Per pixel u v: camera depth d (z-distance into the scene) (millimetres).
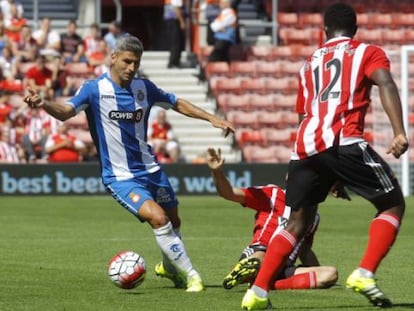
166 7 77375
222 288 26422
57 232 43375
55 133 67188
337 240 39844
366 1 86000
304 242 25703
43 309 22797
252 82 77562
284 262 22156
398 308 22688
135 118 26375
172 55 77688
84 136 71500
